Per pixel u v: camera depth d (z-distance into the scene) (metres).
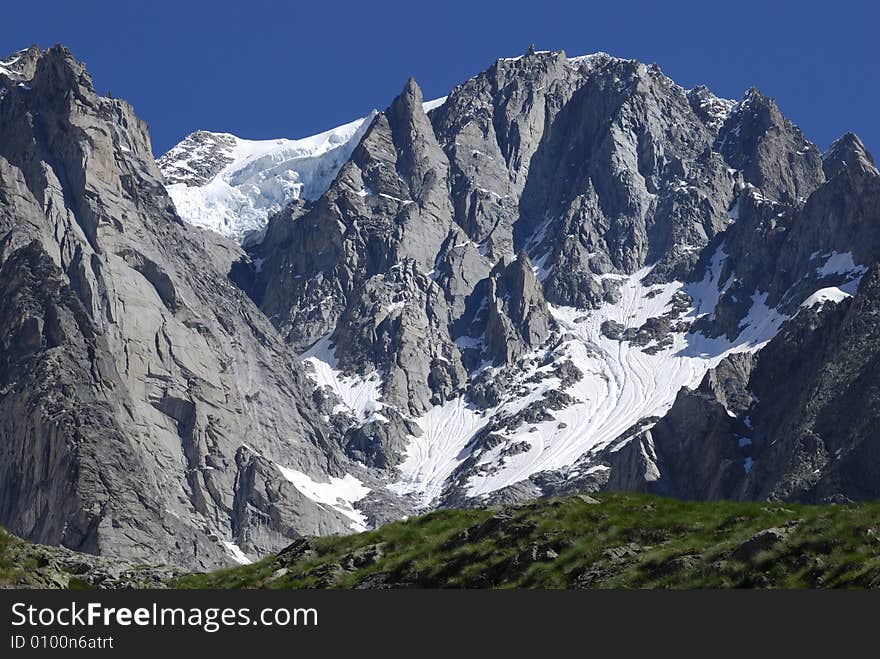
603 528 78.75
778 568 69.94
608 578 73.12
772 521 75.81
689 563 72.25
